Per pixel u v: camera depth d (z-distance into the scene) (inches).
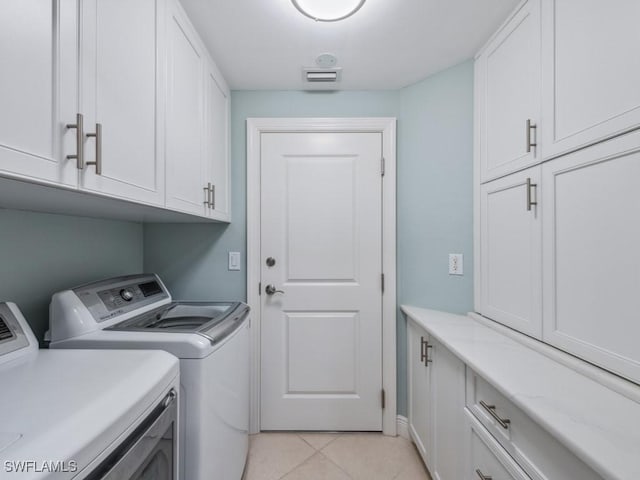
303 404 75.1
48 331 41.5
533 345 43.4
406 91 73.7
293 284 75.5
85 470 20.0
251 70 66.9
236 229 75.2
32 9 23.1
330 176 75.2
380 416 74.8
